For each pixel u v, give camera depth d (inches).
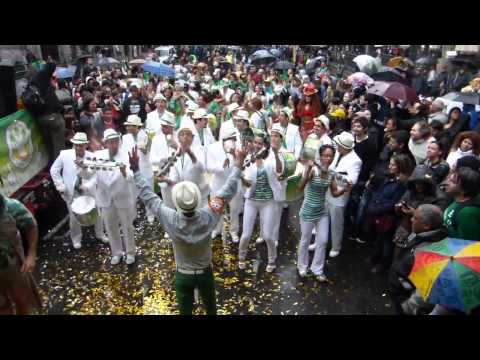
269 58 754.8
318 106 375.9
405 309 161.6
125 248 266.8
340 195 229.3
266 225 236.8
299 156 290.8
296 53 1098.7
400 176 224.5
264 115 349.7
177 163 258.7
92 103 338.6
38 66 340.5
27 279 171.6
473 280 131.3
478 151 236.5
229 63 946.1
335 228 255.9
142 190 168.7
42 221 307.4
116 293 226.8
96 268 250.2
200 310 211.8
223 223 285.6
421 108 331.9
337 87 510.0
